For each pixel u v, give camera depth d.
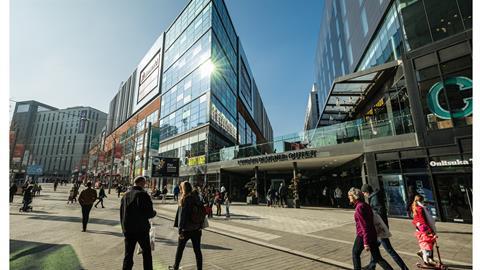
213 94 34.06
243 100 53.84
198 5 40.81
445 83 12.98
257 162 22.72
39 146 107.75
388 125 15.34
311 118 75.06
